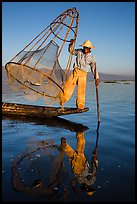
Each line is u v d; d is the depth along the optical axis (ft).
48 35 25.70
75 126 25.64
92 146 19.29
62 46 25.79
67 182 13.19
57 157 16.79
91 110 35.99
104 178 13.61
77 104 27.78
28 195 11.77
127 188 12.48
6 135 21.68
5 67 25.79
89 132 23.40
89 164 15.62
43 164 15.51
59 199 11.51
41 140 20.59
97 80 27.25
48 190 12.29
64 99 27.12
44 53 25.76
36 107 29.19
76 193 12.03
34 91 25.59
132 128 25.05
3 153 17.26
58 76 26.21
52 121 27.61
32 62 25.34
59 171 14.52
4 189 12.28
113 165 15.49
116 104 43.60
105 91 82.64
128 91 83.05
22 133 22.50
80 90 27.37
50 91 26.00
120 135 22.45
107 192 12.10
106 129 24.58
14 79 25.46
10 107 28.63
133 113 33.76
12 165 15.20
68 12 25.38
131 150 18.35
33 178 13.53
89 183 13.02
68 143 19.95
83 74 26.94
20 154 17.16
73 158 16.67
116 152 17.92
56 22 25.48
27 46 25.63
